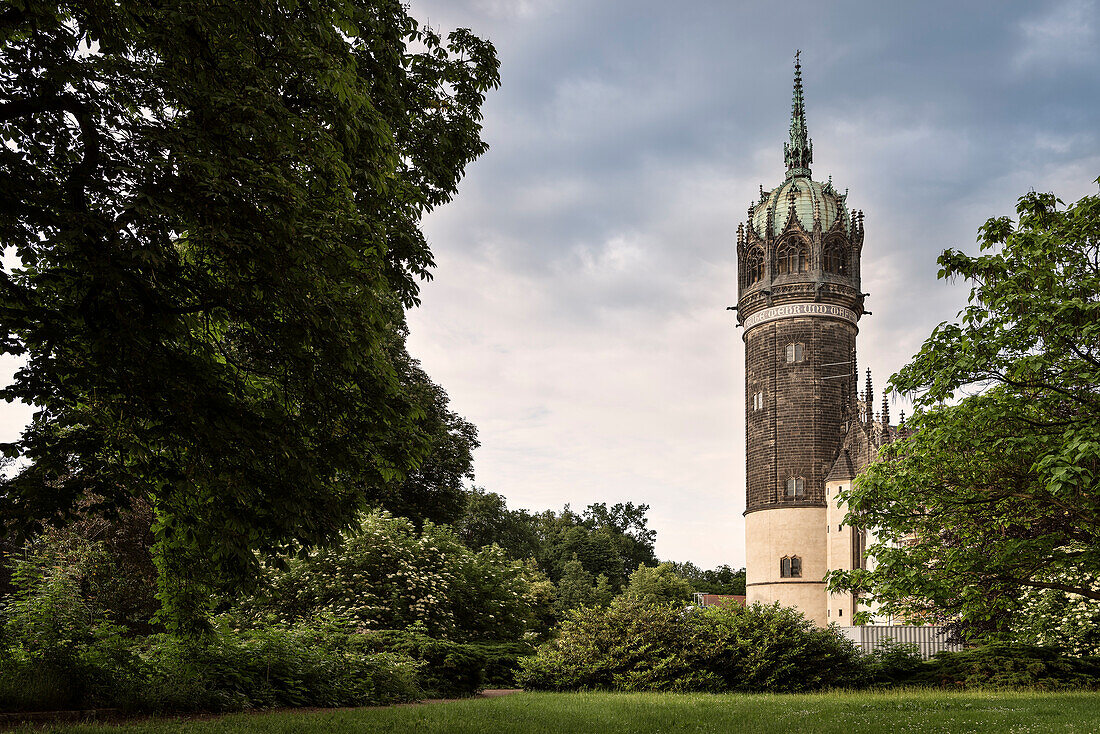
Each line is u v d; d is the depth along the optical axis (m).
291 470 12.45
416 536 30.72
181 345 13.11
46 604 14.96
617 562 110.38
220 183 10.89
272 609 25.14
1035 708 16.73
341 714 15.03
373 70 15.77
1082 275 16.94
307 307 11.79
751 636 24.97
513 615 29.78
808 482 72.88
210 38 11.50
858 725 13.51
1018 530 20.34
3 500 11.47
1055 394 17.08
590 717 14.93
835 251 77.88
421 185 17.25
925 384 18.19
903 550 20.09
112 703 13.89
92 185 11.00
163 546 15.23
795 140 84.75
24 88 10.91
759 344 77.81
